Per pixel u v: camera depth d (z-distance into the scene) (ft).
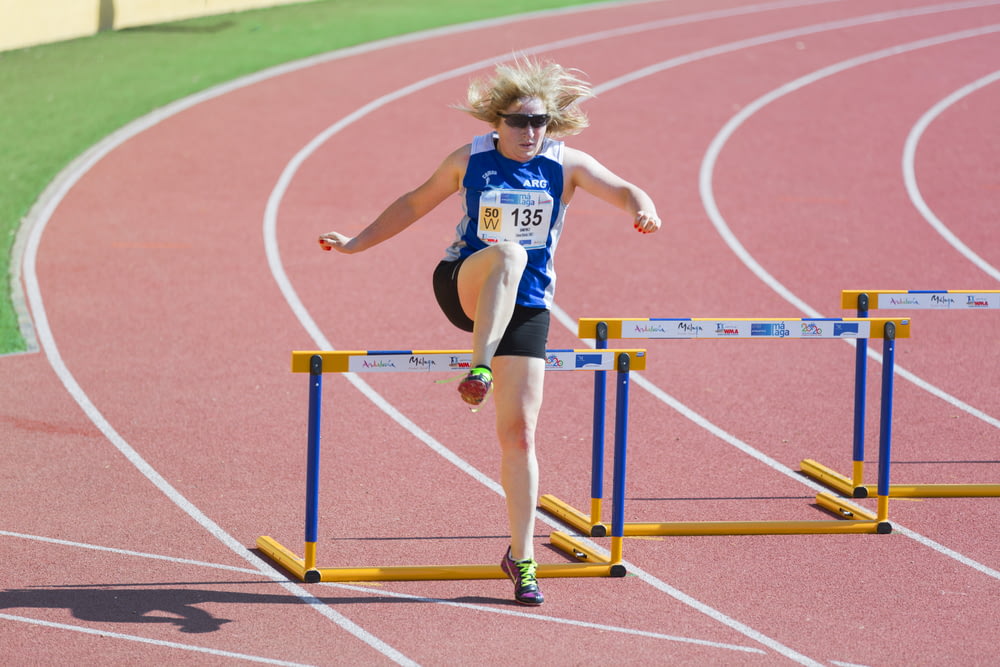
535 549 66.33
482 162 56.18
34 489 73.15
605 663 52.16
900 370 100.89
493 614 57.41
